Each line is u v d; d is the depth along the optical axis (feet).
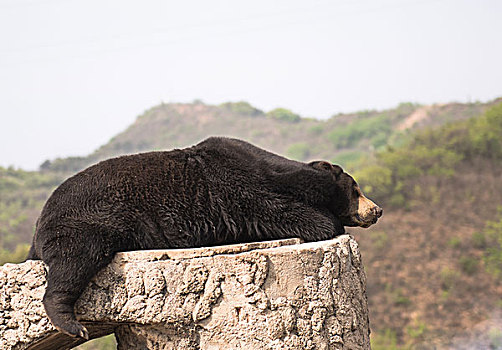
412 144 188.96
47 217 20.68
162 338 20.11
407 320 98.58
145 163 22.15
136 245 20.99
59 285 19.25
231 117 562.66
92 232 19.97
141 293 19.74
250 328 19.79
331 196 25.62
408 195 149.59
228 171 23.13
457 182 151.64
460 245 120.98
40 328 19.61
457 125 188.34
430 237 126.52
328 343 20.92
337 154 402.11
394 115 426.10
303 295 20.58
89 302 19.79
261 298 19.90
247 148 24.86
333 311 21.25
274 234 23.39
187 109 589.73
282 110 550.77
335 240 22.79
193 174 22.47
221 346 19.86
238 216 22.80
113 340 72.95
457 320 95.55
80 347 71.10
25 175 322.34
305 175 24.47
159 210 21.47
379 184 154.61
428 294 105.29
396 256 120.88
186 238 21.79
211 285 19.86
